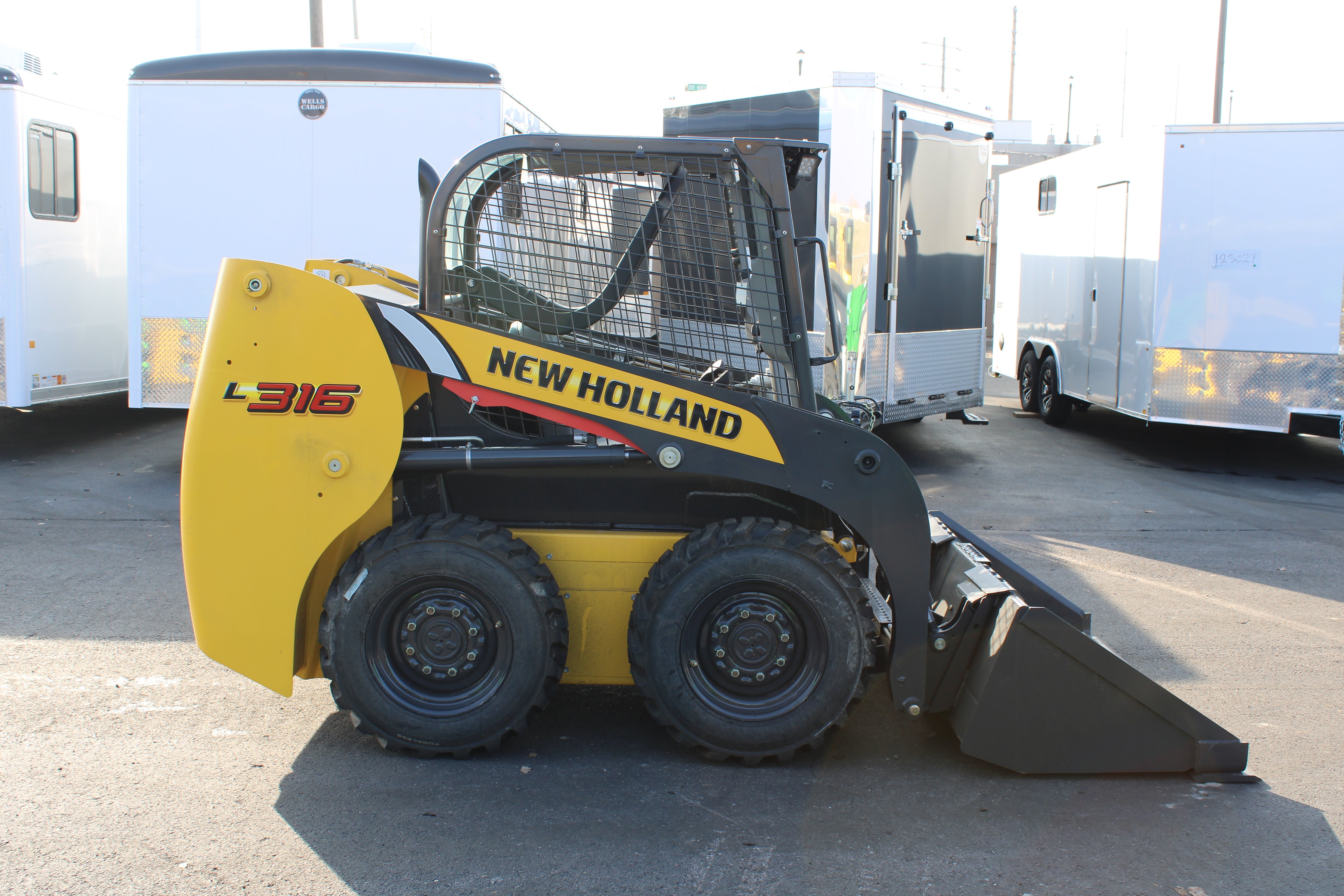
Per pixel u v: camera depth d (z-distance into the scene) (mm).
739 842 3271
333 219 8531
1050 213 13086
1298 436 13055
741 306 3814
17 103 9102
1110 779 3766
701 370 3846
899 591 3764
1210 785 3730
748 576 3664
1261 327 9711
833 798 3578
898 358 9477
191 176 8516
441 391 3908
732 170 3762
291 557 3660
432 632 3740
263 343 3598
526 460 3744
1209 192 9711
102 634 5156
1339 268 9438
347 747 3916
